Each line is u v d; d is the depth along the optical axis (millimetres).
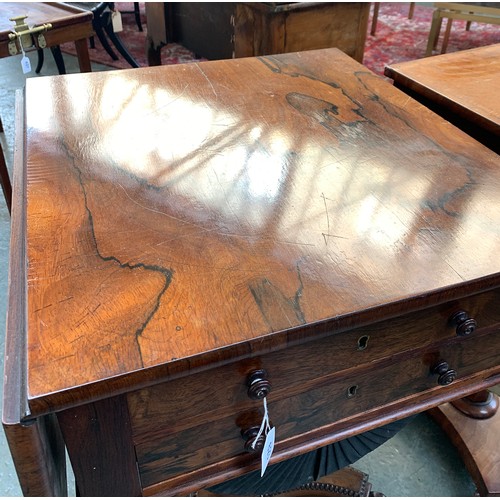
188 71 1000
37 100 878
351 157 757
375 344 616
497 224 638
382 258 583
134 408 518
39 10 1528
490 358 745
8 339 509
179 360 469
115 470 556
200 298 526
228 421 588
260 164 734
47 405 439
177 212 639
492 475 1040
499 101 931
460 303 635
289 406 620
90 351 469
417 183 706
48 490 514
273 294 535
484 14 2516
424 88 986
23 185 698
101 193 665
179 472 606
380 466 1133
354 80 988
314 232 617
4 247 1635
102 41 2719
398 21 3490
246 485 757
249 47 1749
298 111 873
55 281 535
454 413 1154
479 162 754
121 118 833
